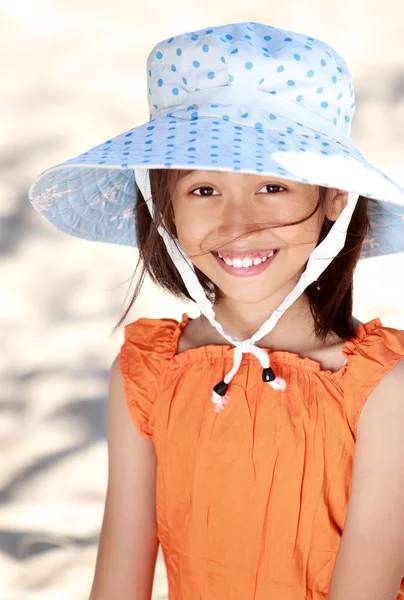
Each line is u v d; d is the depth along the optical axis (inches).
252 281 72.7
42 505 132.7
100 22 258.4
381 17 251.4
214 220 72.5
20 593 116.6
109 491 80.7
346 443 70.9
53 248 193.8
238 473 72.6
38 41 252.4
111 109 227.6
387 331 73.2
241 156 66.7
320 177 66.4
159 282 82.6
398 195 68.9
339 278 75.7
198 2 260.5
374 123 213.0
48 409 153.6
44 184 77.6
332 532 71.6
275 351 75.8
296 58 71.0
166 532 76.7
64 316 175.8
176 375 76.9
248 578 72.5
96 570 81.3
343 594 70.2
